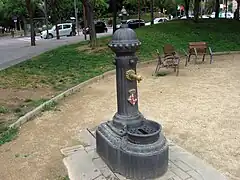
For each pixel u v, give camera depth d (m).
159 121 6.37
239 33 20.77
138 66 13.03
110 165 4.39
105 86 9.74
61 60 14.89
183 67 12.53
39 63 14.58
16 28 57.00
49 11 48.53
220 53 15.90
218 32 20.77
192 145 5.18
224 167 4.45
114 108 7.43
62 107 7.62
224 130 5.77
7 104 7.85
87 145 5.31
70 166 4.55
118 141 4.21
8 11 51.34
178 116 6.65
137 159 3.96
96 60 14.27
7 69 13.34
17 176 4.43
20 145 5.43
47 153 5.09
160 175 4.09
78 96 8.64
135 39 4.18
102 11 51.09
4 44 30.81
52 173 4.46
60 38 34.78
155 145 4.00
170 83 9.80
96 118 6.74
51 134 5.90
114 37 4.20
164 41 18.14
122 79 4.32
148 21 50.41
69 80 10.52
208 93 8.41
